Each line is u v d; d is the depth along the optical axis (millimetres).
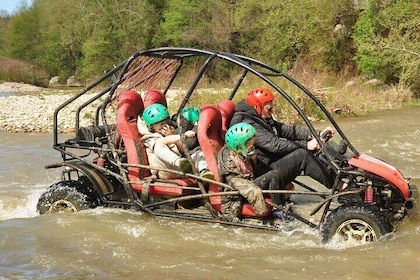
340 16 29094
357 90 21422
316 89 17828
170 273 4758
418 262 4816
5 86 46844
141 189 6039
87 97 22359
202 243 5406
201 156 5891
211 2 39750
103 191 6215
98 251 5266
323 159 5566
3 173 9250
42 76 52812
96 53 44562
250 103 5934
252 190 5453
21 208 7059
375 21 25422
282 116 15562
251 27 36812
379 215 5094
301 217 5520
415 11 23562
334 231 5184
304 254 5062
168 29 41656
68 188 6332
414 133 13094
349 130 13781
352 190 5305
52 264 4988
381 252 4988
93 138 6531
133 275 4723
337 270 4719
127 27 43938
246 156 5516
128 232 5703
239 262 4949
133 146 6027
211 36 40094
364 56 25031
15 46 58500
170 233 5664
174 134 6125
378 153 10523
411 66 22328
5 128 15367
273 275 4664
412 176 8461
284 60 31562
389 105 19688
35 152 11289
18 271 4852
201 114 5836
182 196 5949
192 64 29922
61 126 15188
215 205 5770
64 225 5891
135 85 6738
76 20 50656
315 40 29344
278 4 31547
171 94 19219
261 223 5719
